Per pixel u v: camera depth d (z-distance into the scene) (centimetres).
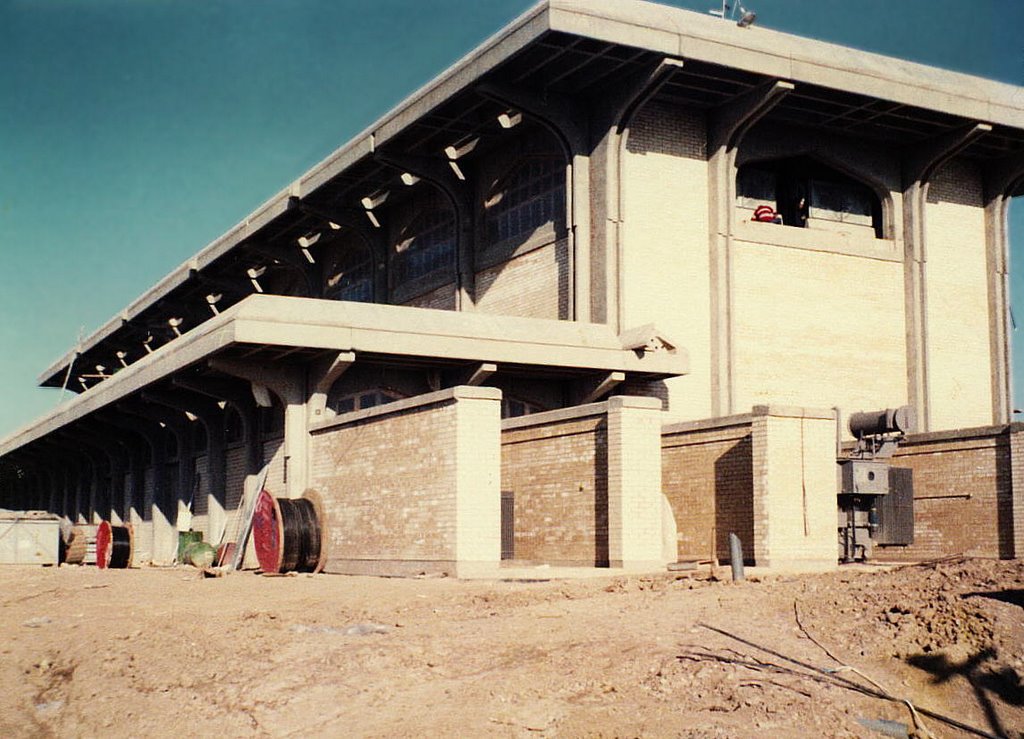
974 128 3597
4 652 1596
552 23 2859
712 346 3412
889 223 3819
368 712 1184
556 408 3431
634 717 1086
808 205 3747
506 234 3694
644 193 3369
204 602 2002
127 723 1241
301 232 4634
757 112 3322
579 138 3319
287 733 1162
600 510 2534
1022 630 1227
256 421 3534
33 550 4378
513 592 1833
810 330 3619
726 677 1168
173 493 4653
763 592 1603
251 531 3291
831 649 1259
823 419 2523
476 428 2367
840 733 1026
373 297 4362
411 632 1497
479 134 3588
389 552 2589
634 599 1645
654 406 2486
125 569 3522
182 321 5888
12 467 7344
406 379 3241
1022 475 2603
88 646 1563
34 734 1252
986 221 4041
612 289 3247
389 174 3931
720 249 3416
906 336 3791
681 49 3050
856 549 2577
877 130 3700
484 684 1223
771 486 2433
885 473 2581
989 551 2666
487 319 3148
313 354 3008
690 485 2717
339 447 2891
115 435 5122
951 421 3856
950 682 1143
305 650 1431
